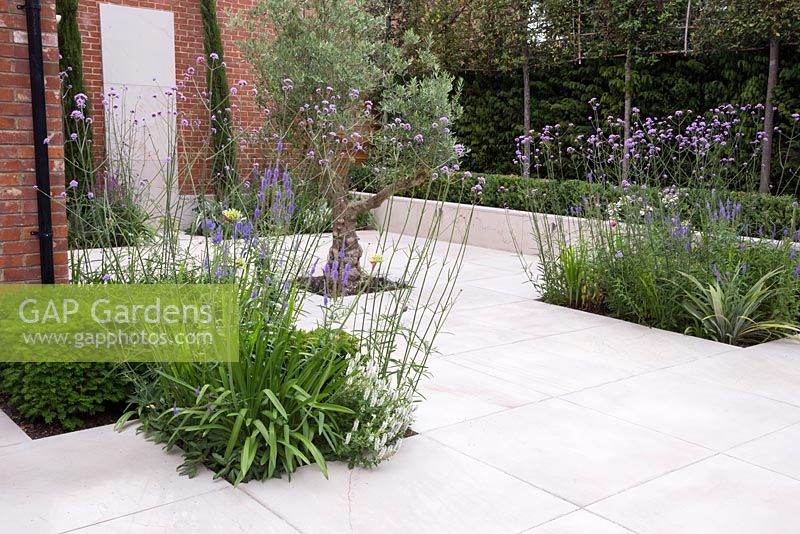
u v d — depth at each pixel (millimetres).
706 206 6145
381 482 3072
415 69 11078
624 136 9703
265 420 3223
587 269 6523
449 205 10438
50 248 4129
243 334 3328
